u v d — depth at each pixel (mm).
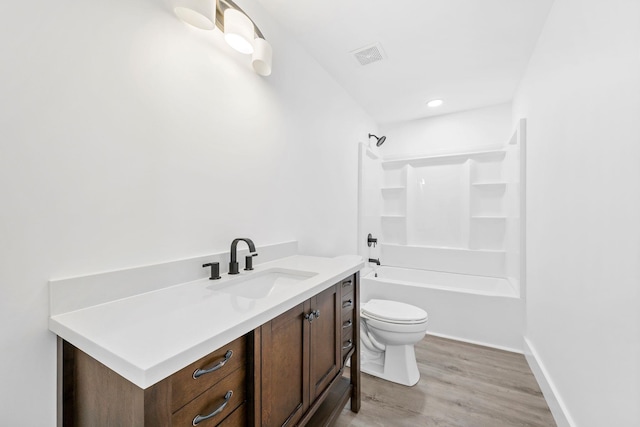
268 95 1598
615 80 949
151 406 544
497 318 2297
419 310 1900
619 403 907
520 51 2006
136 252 961
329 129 2326
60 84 780
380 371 1893
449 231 3328
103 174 875
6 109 689
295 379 965
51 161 764
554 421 1440
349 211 2697
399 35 1832
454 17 1666
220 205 1287
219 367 677
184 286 1062
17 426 708
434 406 1561
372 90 2645
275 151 1656
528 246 2133
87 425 698
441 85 2559
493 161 3105
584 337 1162
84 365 708
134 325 689
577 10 1250
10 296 698
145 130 987
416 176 3529
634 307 837
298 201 1885
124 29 928
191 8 983
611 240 967
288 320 927
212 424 663
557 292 1483
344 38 1859
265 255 1533
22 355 714
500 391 1695
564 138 1391
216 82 1267
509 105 2986
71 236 805
